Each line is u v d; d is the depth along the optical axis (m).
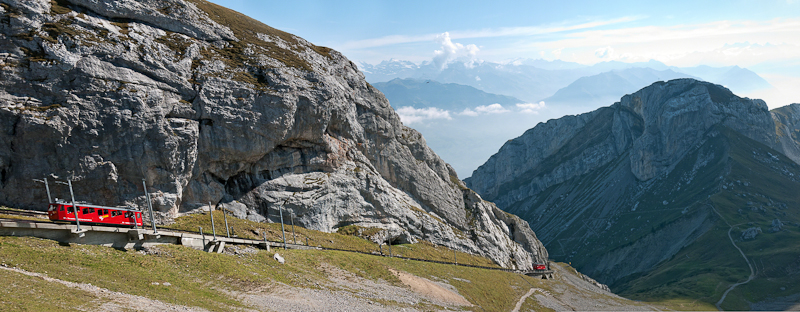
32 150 73.38
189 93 91.38
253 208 102.81
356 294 68.50
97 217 59.28
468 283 104.25
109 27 87.31
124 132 80.12
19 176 73.19
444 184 163.62
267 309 51.41
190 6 107.00
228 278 57.56
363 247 112.94
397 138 149.25
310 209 111.56
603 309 134.12
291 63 112.88
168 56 91.88
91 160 77.62
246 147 98.06
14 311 32.31
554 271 189.75
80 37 80.69
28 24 76.75
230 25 115.19
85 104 76.94
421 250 131.50
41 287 38.62
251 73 103.12
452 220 162.12
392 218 133.12
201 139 92.31
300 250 83.25
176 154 86.50
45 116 72.94
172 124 86.75
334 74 127.12
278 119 100.50
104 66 80.75
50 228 49.69
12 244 45.75
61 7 83.06
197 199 94.81
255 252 72.94
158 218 84.69
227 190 100.56
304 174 113.56
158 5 99.06
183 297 47.28
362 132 134.00
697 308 190.00
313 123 110.06
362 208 125.81
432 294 83.69
